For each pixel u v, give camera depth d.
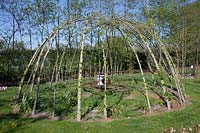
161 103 11.08
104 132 7.93
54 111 9.80
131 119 9.23
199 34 25.52
